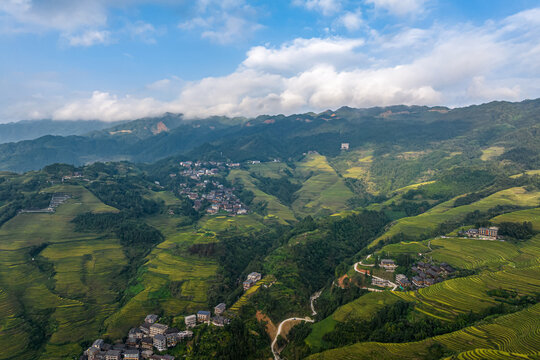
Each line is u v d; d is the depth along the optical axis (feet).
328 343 415.23
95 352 433.89
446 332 363.76
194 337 451.53
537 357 289.74
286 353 428.15
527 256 520.01
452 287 446.19
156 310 535.60
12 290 556.10
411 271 534.78
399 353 338.13
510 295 407.64
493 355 296.92
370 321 421.59
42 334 484.74
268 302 529.04
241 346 416.05
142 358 426.10
